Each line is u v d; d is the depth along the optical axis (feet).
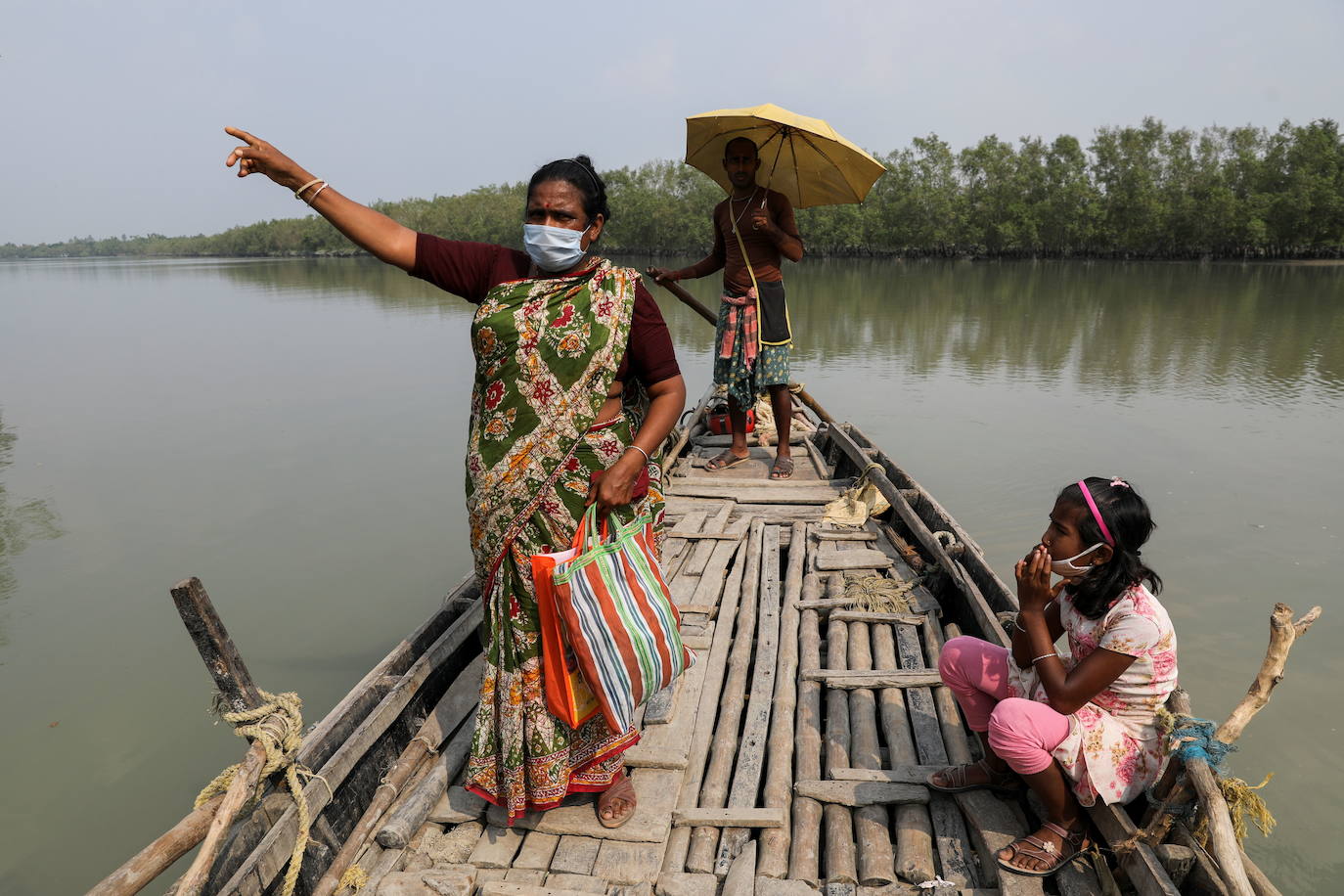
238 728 7.32
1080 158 169.68
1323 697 13.89
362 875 7.54
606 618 7.18
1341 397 34.01
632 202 200.95
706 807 8.18
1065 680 6.93
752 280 17.01
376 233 7.29
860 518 15.43
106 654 16.35
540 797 7.68
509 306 7.05
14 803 12.47
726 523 15.64
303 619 17.30
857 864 7.65
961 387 37.55
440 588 18.62
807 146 16.57
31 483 26.03
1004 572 18.54
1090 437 28.84
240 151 6.88
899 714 9.55
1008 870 7.14
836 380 39.81
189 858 11.78
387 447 29.25
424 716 10.14
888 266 153.99
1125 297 78.02
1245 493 23.08
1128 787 7.05
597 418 7.34
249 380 41.75
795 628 11.64
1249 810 6.39
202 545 21.17
